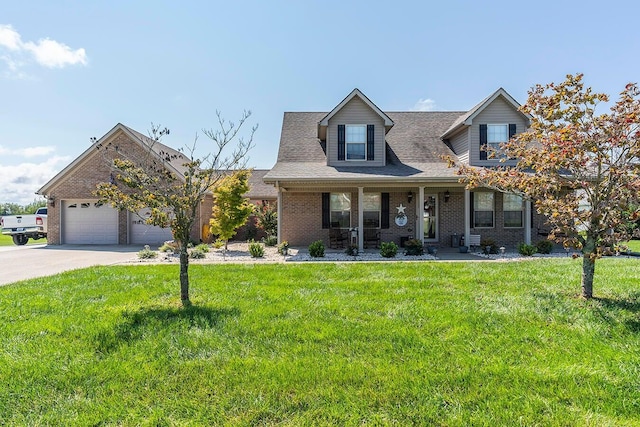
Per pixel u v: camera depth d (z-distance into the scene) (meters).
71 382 3.08
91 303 5.56
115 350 3.73
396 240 14.68
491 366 3.30
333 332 4.16
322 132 14.87
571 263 9.29
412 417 2.58
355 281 7.09
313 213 14.78
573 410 2.64
